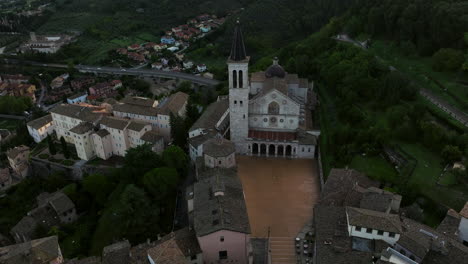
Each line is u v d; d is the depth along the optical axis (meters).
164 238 74.12
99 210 113.69
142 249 72.62
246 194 94.19
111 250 72.44
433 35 139.12
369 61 135.75
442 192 79.69
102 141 130.00
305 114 120.06
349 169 89.19
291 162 108.19
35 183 135.38
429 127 94.88
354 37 180.62
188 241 70.94
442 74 126.75
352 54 147.62
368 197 75.88
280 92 105.75
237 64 99.00
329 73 138.62
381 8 166.75
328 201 79.62
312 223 82.88
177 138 123.88
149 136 126.31
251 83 126.75
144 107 144.38
